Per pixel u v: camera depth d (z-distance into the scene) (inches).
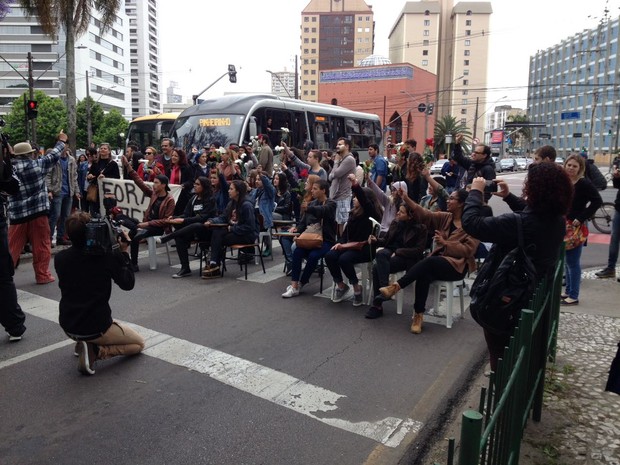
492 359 140.3
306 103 703.1
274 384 169.5
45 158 278.7
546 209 125.3
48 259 288.8
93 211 367.9
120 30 4552.2
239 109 580.1
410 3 4547.2
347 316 237.3
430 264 214.7
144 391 164.6
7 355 192.9
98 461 128.6
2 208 200.1
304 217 279.7
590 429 138.4
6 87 3973.9
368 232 248.4
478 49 4687.5
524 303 124.0
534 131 4055.1
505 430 92.7
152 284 288.5
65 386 167.9
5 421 147.1
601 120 3100.4
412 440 139.0
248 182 356.8
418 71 2534.5
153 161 445.4
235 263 342.6
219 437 138.9
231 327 221.1
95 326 173.9
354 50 5472.4
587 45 3287.4
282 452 132.6
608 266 295.6
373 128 896.9
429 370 181.3
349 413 152.0
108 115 2669.8
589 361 181.8
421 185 306.0
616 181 288.0
